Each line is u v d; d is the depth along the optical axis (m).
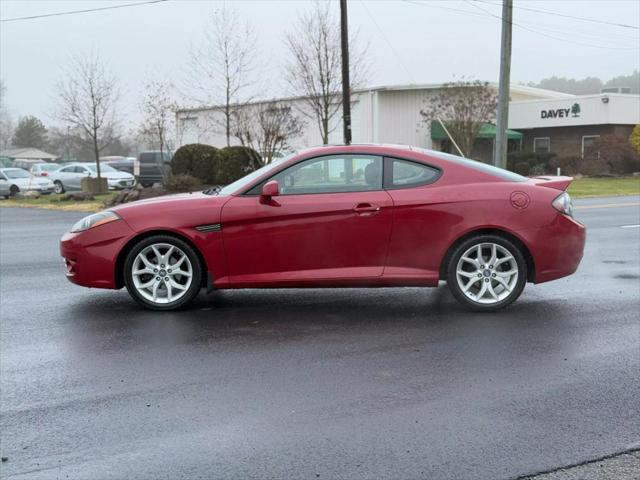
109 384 4.38
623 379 4.36
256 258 5.95
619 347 5.04
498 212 5.88
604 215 15.10
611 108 34.22
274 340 5.30
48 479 3.16
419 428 3.65
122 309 6.37
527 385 4.27
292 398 4.09
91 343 5.27
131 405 4.02
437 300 6.61
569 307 6.28
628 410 3.86
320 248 5.90
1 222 17.58
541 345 5.10
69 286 7.64
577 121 35.38
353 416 3.82
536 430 3.61
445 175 5.99
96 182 28.53
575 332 5.44
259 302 6.60
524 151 37.31
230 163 23.77
